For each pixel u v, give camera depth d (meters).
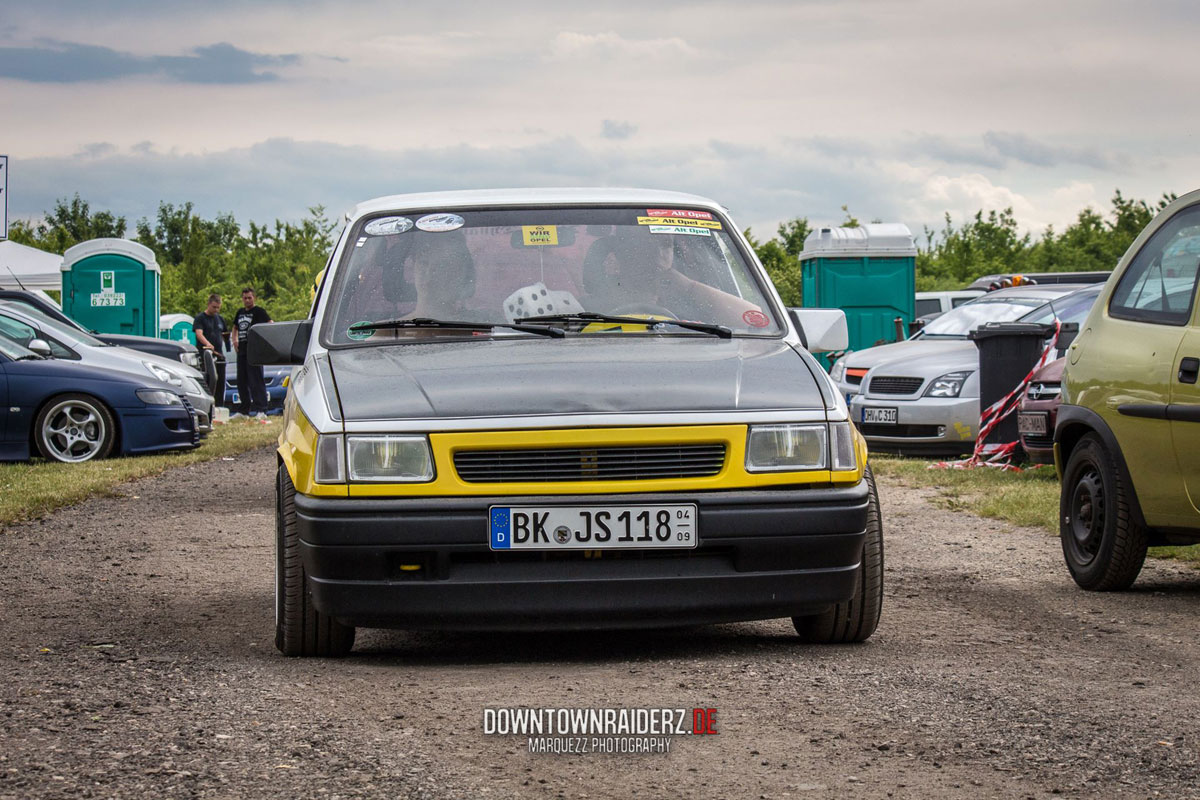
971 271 61.88
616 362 6.03
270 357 6.69
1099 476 8.16
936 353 17.64
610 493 5.46
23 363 17.00
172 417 17.44
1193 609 7.43
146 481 14.56
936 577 8.65
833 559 5.63
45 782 3.92
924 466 16.03
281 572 5.96
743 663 5.73
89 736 4.44
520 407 5.55
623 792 3.92
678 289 6.86
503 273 6.84
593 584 5.45
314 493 5.54
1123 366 8.02
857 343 27.05
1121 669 5.72
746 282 7.04
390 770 4.09
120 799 3.77
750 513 5.50
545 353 6.20
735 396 5.72
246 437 20.38
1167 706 4.98
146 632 6.70
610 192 7.44
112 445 17.08
